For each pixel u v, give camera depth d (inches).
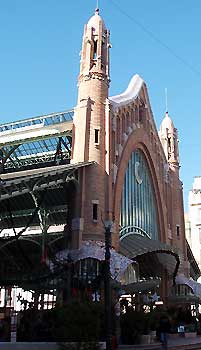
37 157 1691.7
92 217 1406.3
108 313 764.0
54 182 1283.2
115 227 1483.8
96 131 1519.4
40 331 864.3
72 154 1488.7
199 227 3454.7
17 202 1621.6
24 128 1673.2
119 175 1599.4
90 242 1373.0
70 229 1405.0
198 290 1859.0
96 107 1550.2
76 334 742.5
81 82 1588.3
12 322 918.4
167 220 2063.2
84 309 769.6
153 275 1811.0
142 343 1057.5
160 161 2118.6
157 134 2106.3
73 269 1183.6
